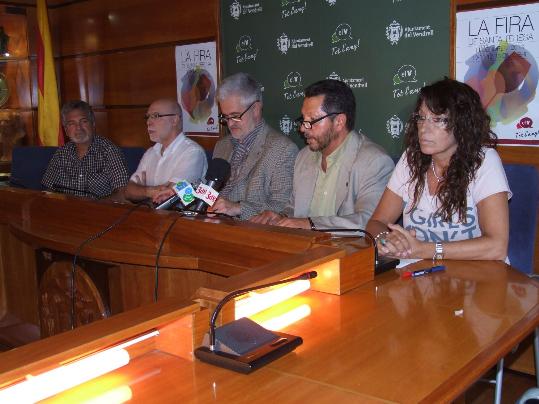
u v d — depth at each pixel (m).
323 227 2.54
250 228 1.82
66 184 3.82
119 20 4.52
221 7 3.85
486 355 1.17
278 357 1.17
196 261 1.92
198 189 2.20
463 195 2.10
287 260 1.48
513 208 2.36
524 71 2.67
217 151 3.37
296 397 1.03
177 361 1.17
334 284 1.54
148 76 4.39
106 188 3.79
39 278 2.50
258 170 3.03
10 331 2.86
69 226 2.42
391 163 2.71
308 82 3.49
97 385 1.08
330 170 2.77
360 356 1.18
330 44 3.36
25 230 2.46
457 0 2.84
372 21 3.18
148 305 1.18
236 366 1.12
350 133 2.77
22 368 0.93
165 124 3.51
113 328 1.08
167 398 1.03
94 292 2.24
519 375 2.80
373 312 1.42
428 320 1.36
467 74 2.85
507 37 2.70
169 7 4.14
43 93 4.85
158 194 2.94
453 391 1.04
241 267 1.81
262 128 3.14
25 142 5.08
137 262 2.01
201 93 4.05
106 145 3.81
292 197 2.94
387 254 1.90
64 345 1.01
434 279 1.68
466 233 2.16
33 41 4.95
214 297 1.25
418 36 3.02
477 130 2.10
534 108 2.66
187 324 1.17
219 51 3.88
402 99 3.12
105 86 4.74
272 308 1.43
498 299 1.50
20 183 4.07
